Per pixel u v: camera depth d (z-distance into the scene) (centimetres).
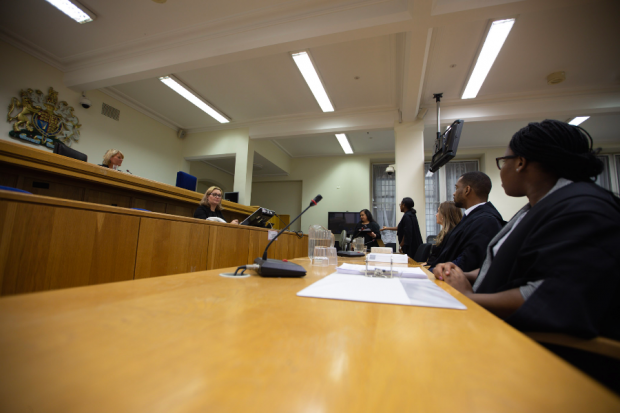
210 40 366
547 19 325
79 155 262
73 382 17
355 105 540
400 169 512
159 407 15
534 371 22
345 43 386
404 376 21
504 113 484
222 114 592
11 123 389
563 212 54
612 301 47
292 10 329
